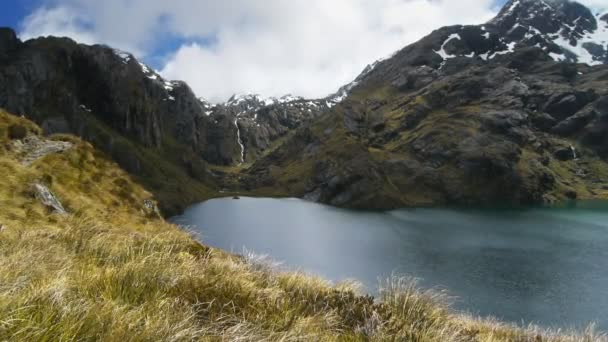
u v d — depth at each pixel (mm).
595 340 13117
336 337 8352
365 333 8945
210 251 12008
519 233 143000
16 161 22125
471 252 113938
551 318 68688
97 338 4926
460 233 144750
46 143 26297
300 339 7402
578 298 77812
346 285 11672
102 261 9250
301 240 135500
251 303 8398
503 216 193250
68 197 21000
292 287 10656
